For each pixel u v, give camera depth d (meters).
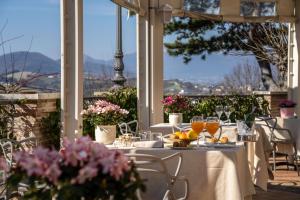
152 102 8.11
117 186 2.05
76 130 5.35
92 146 2.07
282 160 8.88
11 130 5.98
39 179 2.07
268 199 5.87
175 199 3.84
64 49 5.34
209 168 4.18
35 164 2.00
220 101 9.66
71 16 5.34
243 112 9.68
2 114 5.98
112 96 8.59
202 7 9.26
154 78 8.12
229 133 6.39
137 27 8.10
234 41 15.77
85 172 1.97
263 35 16.30
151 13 8.09
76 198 2.01
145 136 4.85
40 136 6.02
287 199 5.87
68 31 5.35
